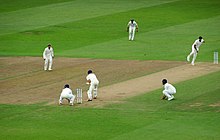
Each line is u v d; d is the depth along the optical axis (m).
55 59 164.75
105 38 189.62
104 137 101.81
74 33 195.50
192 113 113.44
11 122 110.94
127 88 132.25
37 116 114.12
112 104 120.38
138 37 190.00
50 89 133.50
